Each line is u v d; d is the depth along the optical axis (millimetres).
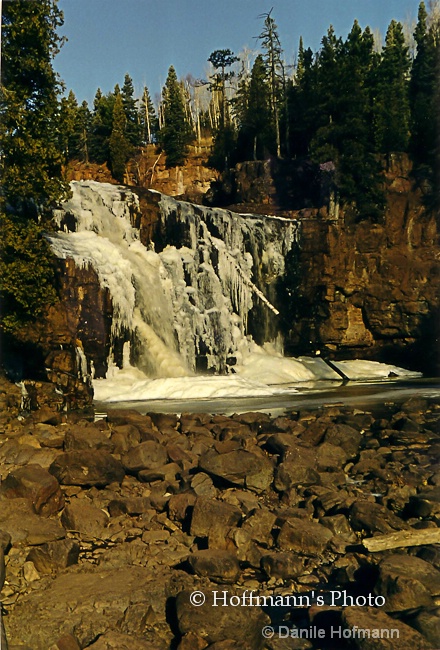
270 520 10148
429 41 51531
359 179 47188
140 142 72938
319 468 13523
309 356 46188
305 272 46031
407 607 7660
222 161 64625
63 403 25719
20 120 22031
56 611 7785
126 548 9625
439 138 47594
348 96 48656
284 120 56469
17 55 22000
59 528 9898
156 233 40125
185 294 40000
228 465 12539
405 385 36594
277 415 23234
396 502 11477
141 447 13453
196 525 9906
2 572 8625
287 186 50844
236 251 43406
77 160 68250
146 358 36188
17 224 23266
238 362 41469
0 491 11070
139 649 6988
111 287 33969
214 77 69062
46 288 23953
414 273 46812
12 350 25906
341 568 8875
